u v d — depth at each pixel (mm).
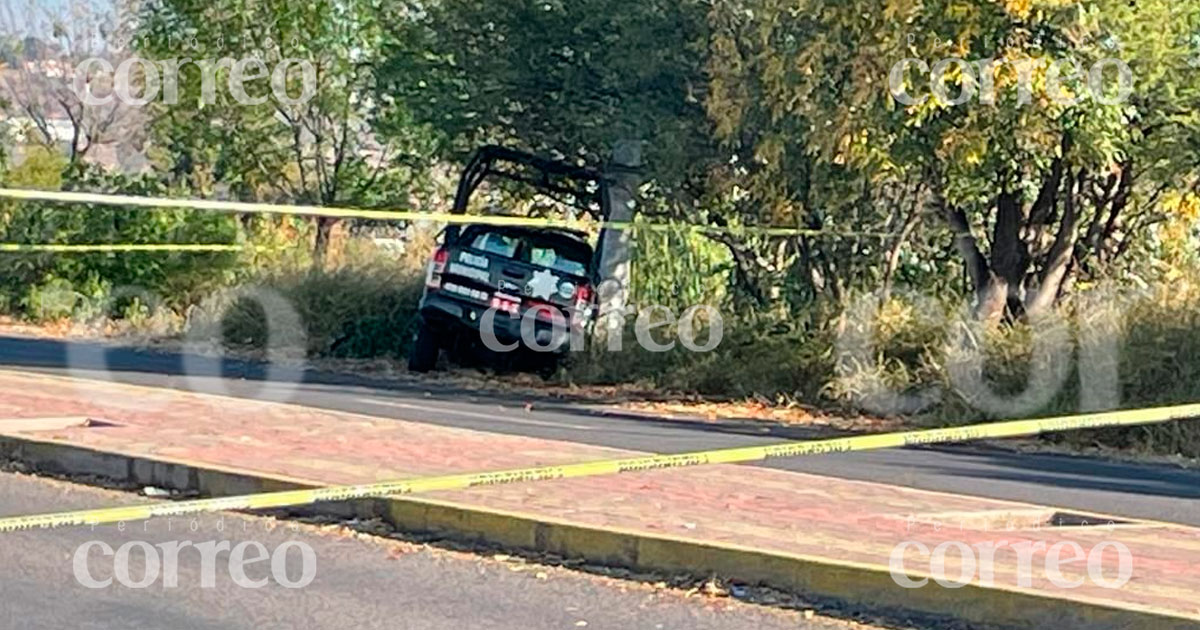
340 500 9727
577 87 22531
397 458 11453
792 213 21125
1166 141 18500
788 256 22969
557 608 7891
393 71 23844
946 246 23312
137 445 11344
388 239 31141
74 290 31234
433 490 10039
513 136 23562
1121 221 21203
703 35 20984
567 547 8812
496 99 22797
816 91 18938
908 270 23484
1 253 32344
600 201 22781
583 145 22953
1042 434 17172
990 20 17562
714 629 7535
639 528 8812
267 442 11984
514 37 22703
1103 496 12320
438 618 7688
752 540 8633
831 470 13062
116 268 30766
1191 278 19422
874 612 7863
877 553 8438
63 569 8547
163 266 29953
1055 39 17594
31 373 18578
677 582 8383
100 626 7508
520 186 25047
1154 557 8875
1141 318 18016
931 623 7691
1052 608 7469
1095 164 18438
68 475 11109
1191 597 7715
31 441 11406
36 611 7746
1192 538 9734
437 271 20922
